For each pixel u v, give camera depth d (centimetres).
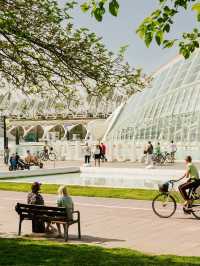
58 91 1466
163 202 1950
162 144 5981
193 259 1177
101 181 3672
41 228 1602
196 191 1867
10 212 2116
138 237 1538
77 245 1377
